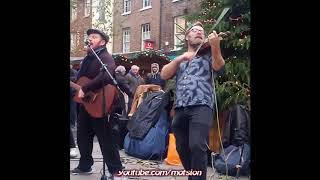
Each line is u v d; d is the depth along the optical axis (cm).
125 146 352
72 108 351
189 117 346
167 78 346
